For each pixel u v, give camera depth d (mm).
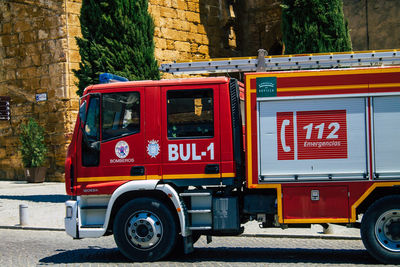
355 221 7309
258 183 7410
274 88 7426
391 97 7258
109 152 7766
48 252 8891
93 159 7805
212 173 7543
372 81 7281
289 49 14828
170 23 23438
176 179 7613
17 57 22469
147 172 7668
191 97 7680
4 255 8633
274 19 25375
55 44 21438
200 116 7641
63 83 21297
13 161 23109
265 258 7902
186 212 7535
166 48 23266
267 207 7613
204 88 7645
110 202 7555
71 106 21359
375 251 7215
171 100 7707
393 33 18219
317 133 7348
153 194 7805
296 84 7402
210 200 7625
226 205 7539
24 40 22219
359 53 8109
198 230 7629
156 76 16172
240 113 7836
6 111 22703
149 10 22609
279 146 7402
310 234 9977
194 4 24406
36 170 21328
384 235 7219
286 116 7406
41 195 17188
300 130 7375
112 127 7805
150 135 7695
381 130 7258
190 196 7680
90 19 15719
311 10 14453
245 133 7543
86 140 7594
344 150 7301
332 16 14398
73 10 21406
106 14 15648
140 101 7750
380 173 7227
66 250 9086
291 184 7363
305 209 7328
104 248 9234
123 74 15305
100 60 15438
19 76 22453
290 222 7336
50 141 21812
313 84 7367
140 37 15844
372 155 7250
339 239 9703
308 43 14484
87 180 7777
